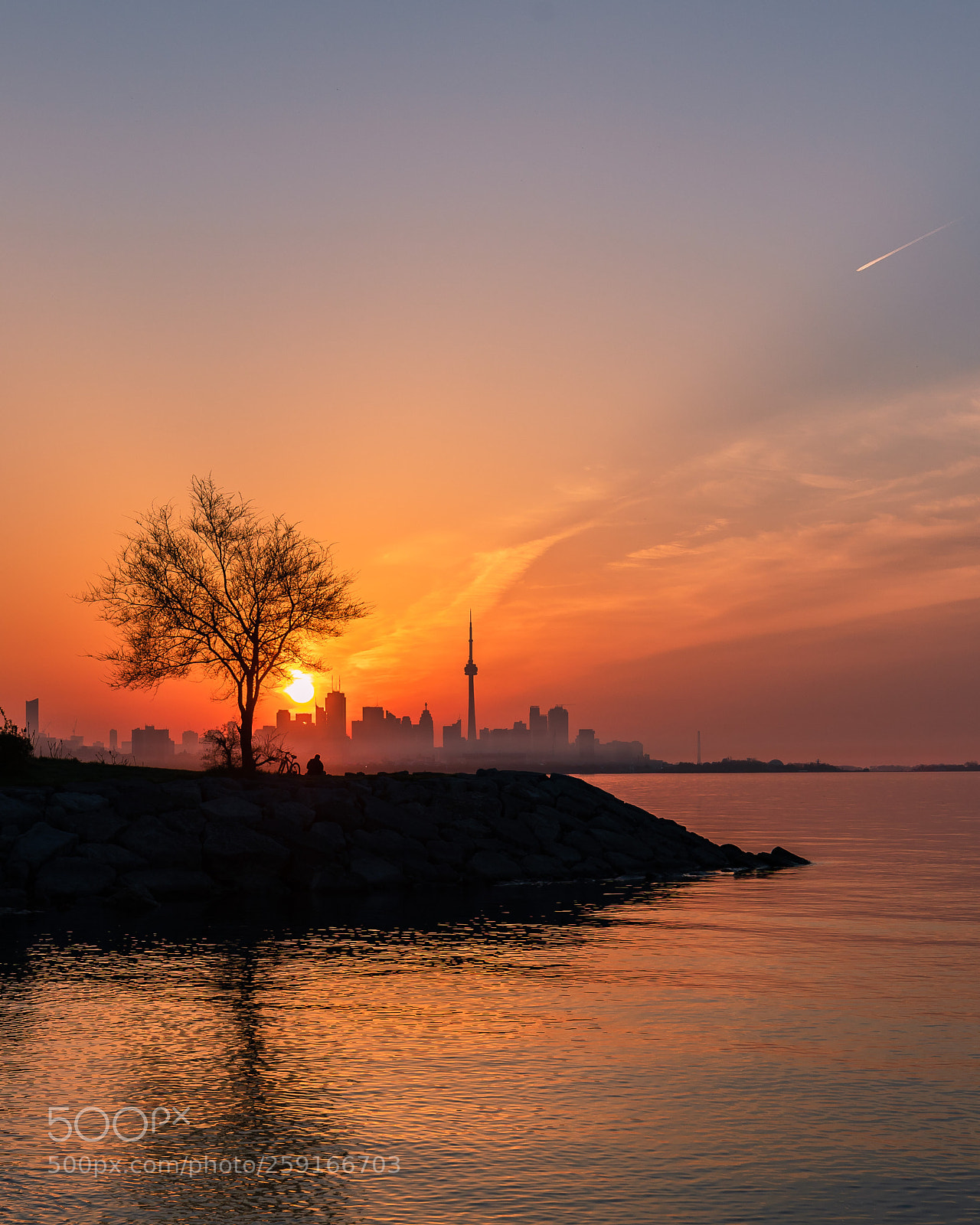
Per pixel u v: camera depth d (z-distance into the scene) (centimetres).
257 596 5522
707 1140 1340
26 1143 1330
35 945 2811
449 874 4491
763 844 7169
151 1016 1978
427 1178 1220
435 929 3128
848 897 4059
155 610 5472
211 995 2162
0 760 4525
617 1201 1155
